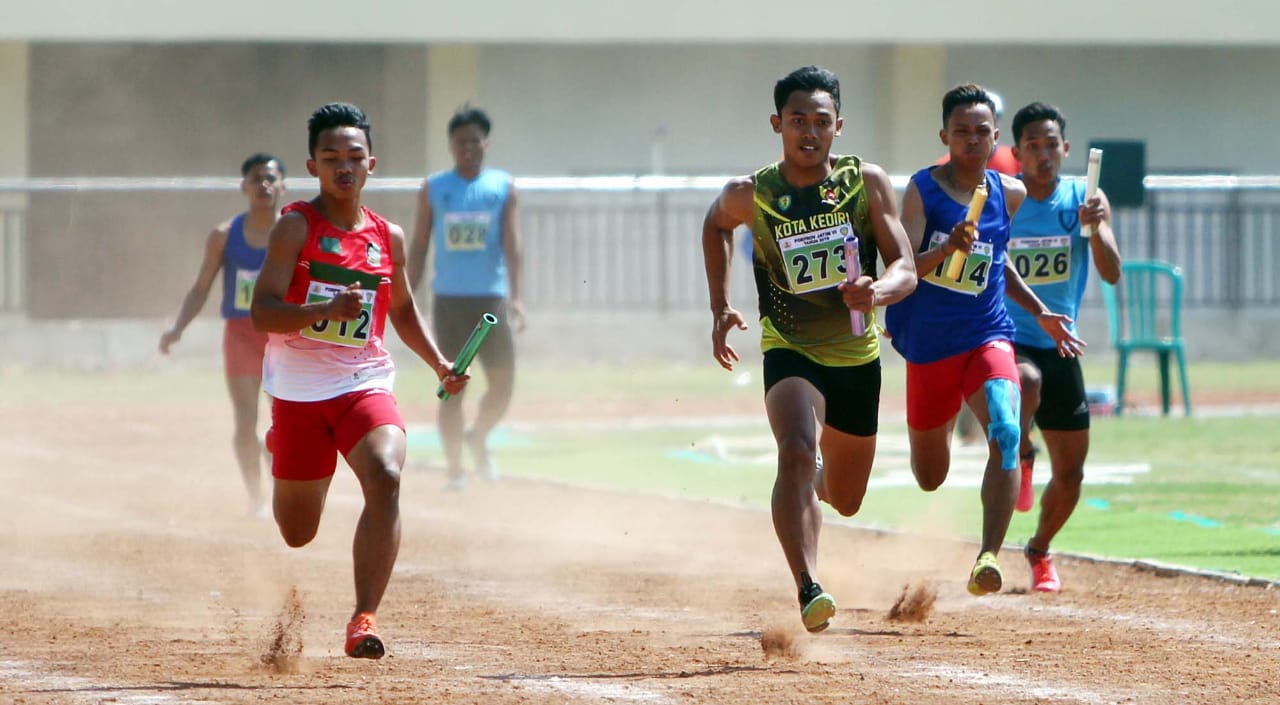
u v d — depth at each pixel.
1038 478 46.50
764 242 23.92
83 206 84.44
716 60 91.81
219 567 32.72
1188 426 60.75
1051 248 30.28
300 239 22.59
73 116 85.88
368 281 22.94
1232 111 94.62
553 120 90.62
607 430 62.69
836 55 91.94
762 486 46.75
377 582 21.81
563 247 87.75
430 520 39.94
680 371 85.19
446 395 24.11
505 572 32.12
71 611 27.38
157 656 23.12
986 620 26.53
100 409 67.25
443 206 47.12
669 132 91.56
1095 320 89.75
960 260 25.00
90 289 84.25
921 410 27.12
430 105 88.56
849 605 28.27
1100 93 93.44
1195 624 25.98
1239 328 89.50
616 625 26.16
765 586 30.42
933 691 20.50
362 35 85.69
